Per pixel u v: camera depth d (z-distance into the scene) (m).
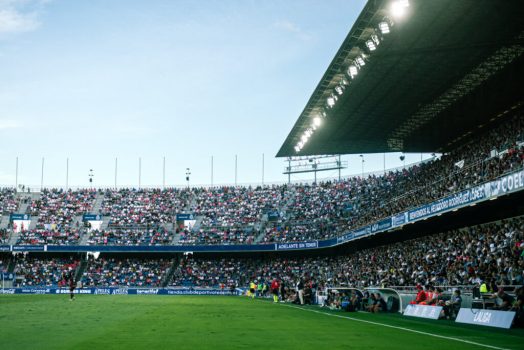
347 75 46.09
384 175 81.25
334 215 79.12
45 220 90.94
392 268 52.06
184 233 85.75
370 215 63.19
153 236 85.88
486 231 42.19
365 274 58.53
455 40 38.91
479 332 20.44
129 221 90.19
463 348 15.20
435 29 37.03
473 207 41.88
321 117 56.66
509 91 47.78
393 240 63.34
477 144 52.56
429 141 64.75
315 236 76.06
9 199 95.56
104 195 96.56
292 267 78.12
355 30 39.12
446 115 56.00
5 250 83.44
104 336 17.67
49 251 83.62
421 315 29.94
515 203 40.03
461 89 49.19
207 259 84.88
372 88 48.03
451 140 64.06
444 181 50.94
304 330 20.72
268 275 77.75
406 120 58.16
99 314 29.66
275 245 76.94
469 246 40.97
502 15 35.03
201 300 54.19
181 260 85.25
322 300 47.19
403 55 41.25
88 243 84.75
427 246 50.00
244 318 27.41
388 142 67.31
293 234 79.06
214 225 86.88
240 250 78.88
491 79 46.41
